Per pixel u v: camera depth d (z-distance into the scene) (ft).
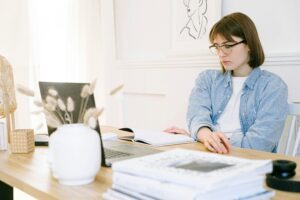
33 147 4.42
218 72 6.62
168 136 5.18
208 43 8.63
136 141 4.95
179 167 2.38
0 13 10.16
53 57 11.23
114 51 11.73
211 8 8.52
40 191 2.77
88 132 2.96
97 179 3.08
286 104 5.65
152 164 2.48
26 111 10.23
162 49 10.21
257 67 6.32
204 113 6.13
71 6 11.45
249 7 7.98
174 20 9.61
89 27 11.78
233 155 4.05
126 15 11.43
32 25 10.68
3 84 6.22
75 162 2.84
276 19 7.52
